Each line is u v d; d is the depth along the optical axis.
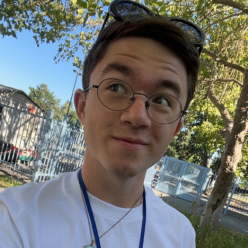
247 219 3.67
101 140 0.30
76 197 0.33
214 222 1.61
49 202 0.32
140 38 0.32
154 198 0.42
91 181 0.34
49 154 2.25
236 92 2.75
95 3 1.08
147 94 0.31
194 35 0.39
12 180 2.06
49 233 0.29
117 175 0.30
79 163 2.67
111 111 0.30
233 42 2.14
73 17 1.70
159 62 0.32
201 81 2.28
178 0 1.68
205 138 3.78
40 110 3.84
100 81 0.32
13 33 1.48
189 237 0.41
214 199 1.64
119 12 0.35
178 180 3.92
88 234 0.31
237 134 1.65
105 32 0.34
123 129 0.29
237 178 3.83
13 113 2.38
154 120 0.31
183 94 0.35
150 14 0.37
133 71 0.30
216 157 7.50
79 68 2.42
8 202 0.30
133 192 0.36
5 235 0.27
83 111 0.37
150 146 0.31
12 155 2.43
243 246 1.59
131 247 0.33
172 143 8.55
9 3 1.46
